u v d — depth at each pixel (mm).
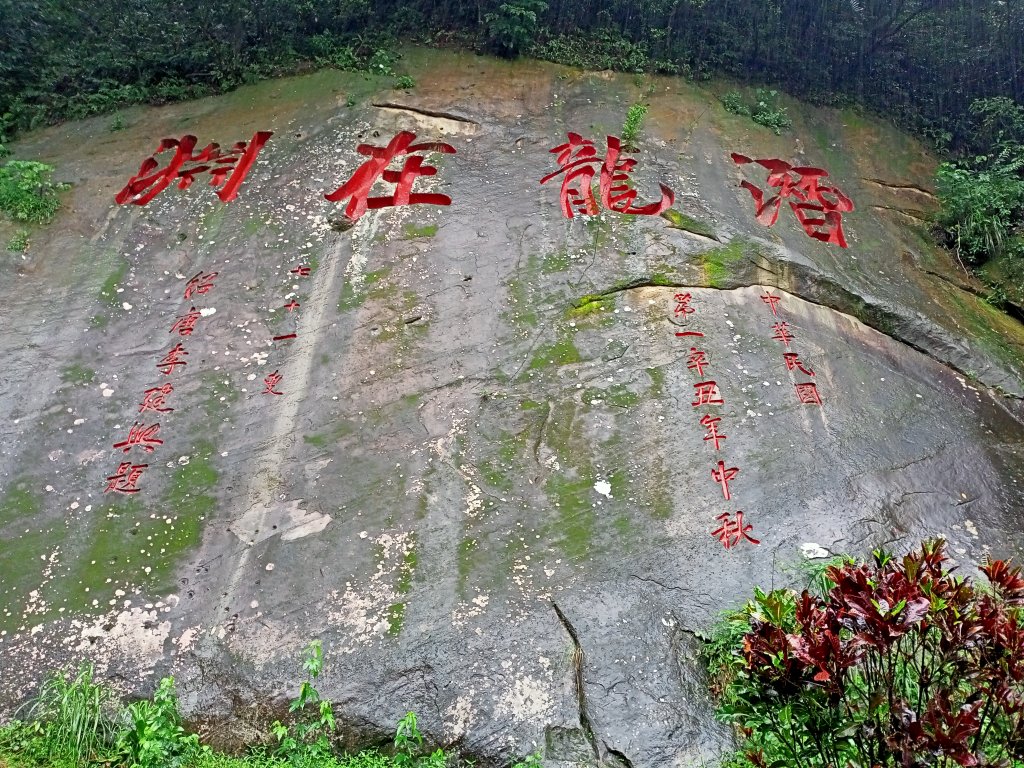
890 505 4965
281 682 4098
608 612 4348
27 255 6414
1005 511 5043
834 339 6039
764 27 8867
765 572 4551
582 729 3910
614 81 8398
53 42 8125
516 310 5949
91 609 4398
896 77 9000
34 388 5488
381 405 5340
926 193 7965
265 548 4641
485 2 8578
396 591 4434
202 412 5336
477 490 4898
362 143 7258
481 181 6984
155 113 7867
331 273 6195
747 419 5324
